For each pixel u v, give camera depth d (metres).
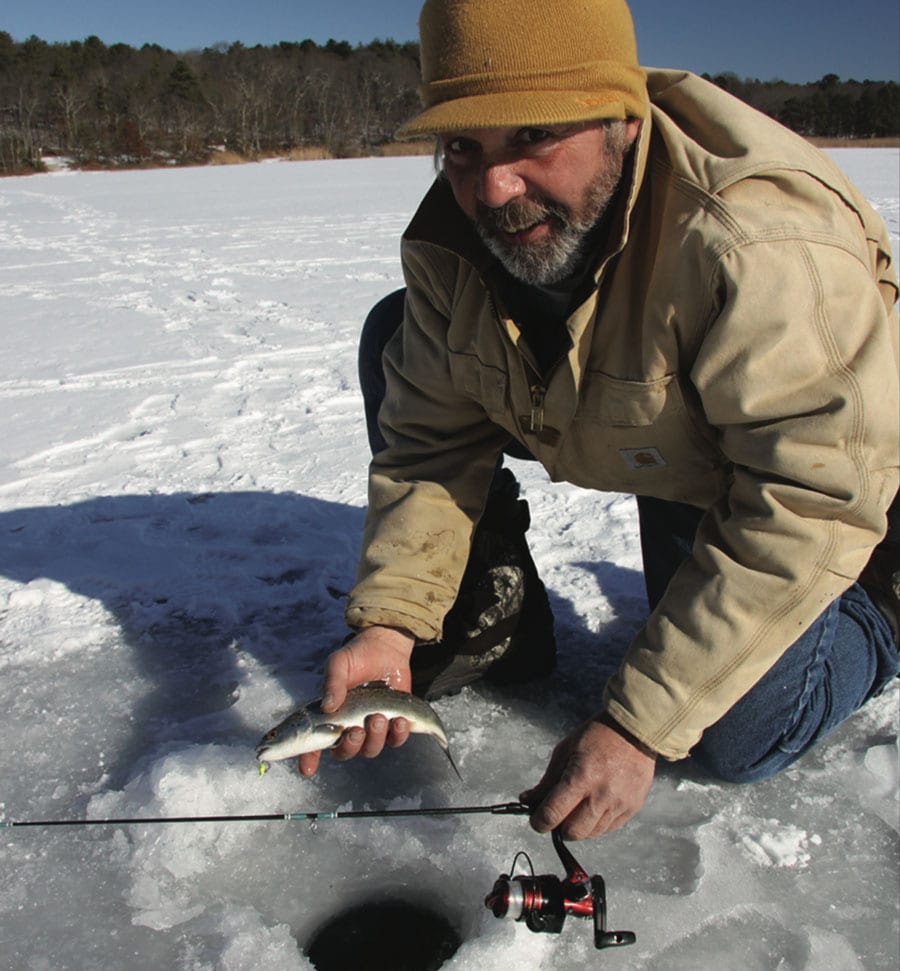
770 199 1.58
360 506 3.66
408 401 2.21
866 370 1.55
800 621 1.63
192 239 13.51
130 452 4.31
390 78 78.19
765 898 1.82
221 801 2.06
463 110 1.54
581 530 3.38
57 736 2.34
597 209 1.67
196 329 7.14
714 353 1.59
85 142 56.41
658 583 2.31
